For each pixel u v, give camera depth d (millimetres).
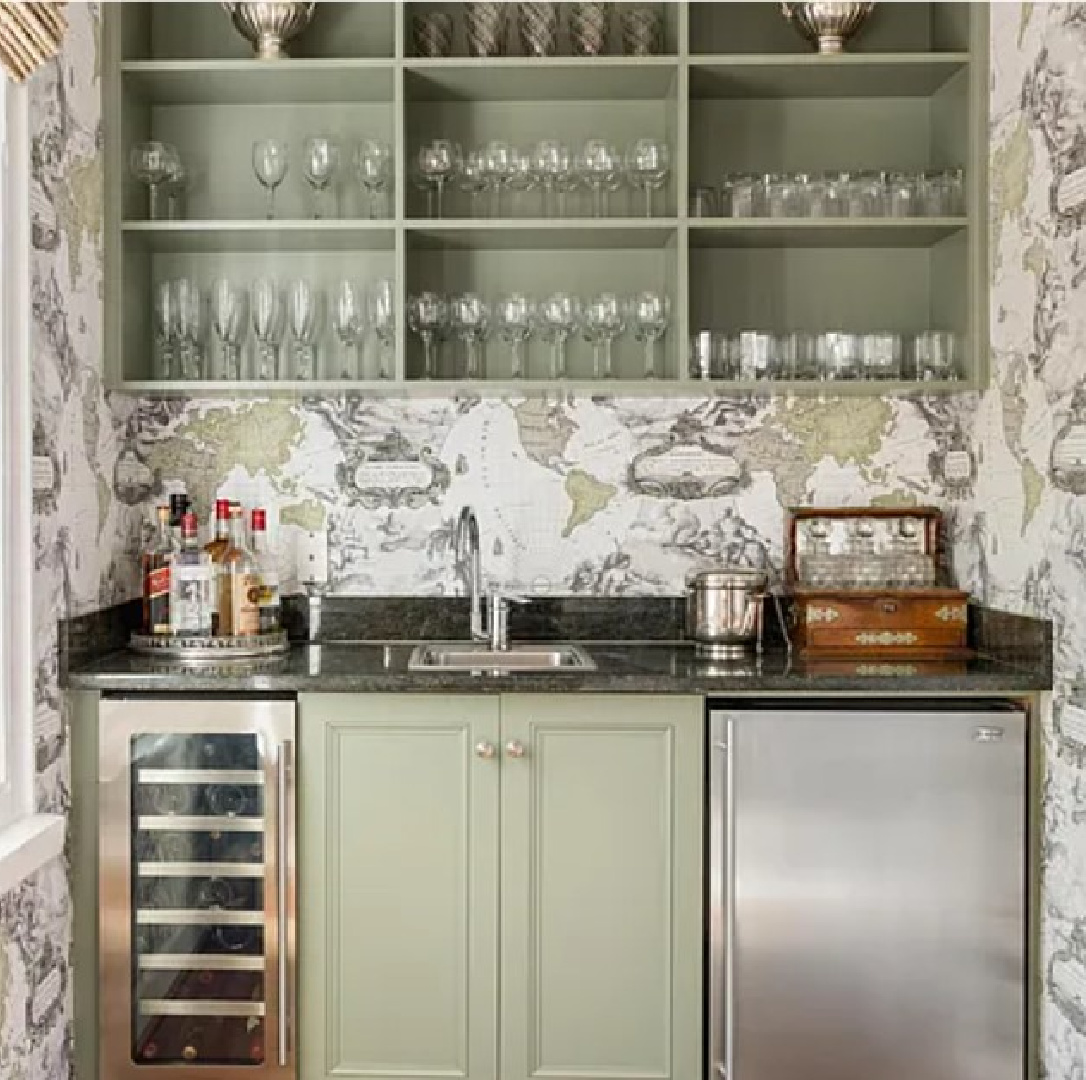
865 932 2535
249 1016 2627
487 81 3014
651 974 2598
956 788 2535
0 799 2275
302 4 2982
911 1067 2551
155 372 3168
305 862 2605
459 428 3203
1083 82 2406
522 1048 2604
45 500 2482
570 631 3188
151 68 2896
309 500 3203
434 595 3209
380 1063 2617
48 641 2492
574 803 2590
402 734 2598
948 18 3064
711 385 2893
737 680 2553
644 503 3205
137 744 2611
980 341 2900
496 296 3111
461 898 2604
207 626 2902
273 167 2980
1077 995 2404
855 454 3195
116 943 2613
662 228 2918
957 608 2939
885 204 2971
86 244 2754
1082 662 2408
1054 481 2545
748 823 2521
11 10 2021
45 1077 2455
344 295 2969
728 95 3145
